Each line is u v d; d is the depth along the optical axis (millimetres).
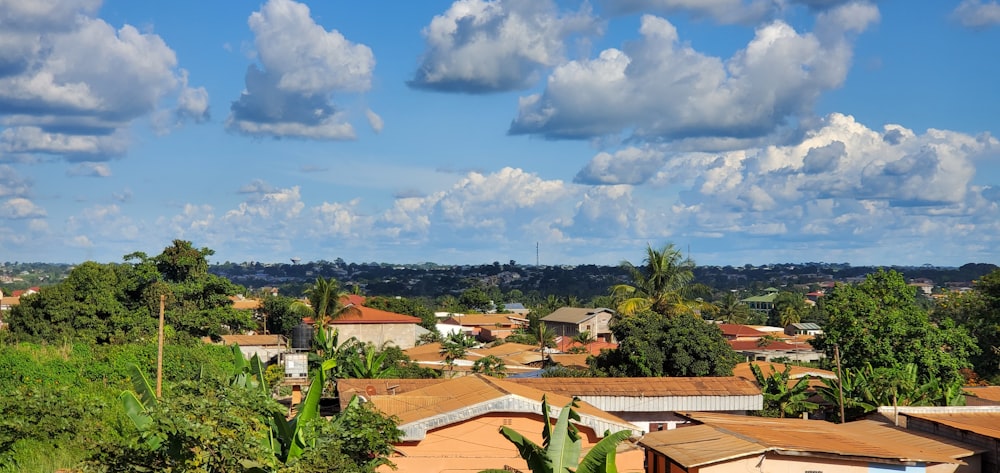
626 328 44812
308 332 51469
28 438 21438
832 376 44312
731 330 95062
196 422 16797
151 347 35344
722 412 33406
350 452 21031
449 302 176625
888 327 42719
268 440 21219
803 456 22016
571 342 91688
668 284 61688
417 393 29547
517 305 173000
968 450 24312
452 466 25125
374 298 112812
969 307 59125
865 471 21938
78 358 33000
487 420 25484
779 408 37750
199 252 58781
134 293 56094
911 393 37656
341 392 32219
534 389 30406
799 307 139000
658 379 34781
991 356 56438
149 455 17781
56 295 51969
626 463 25875
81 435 22000
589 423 26203
